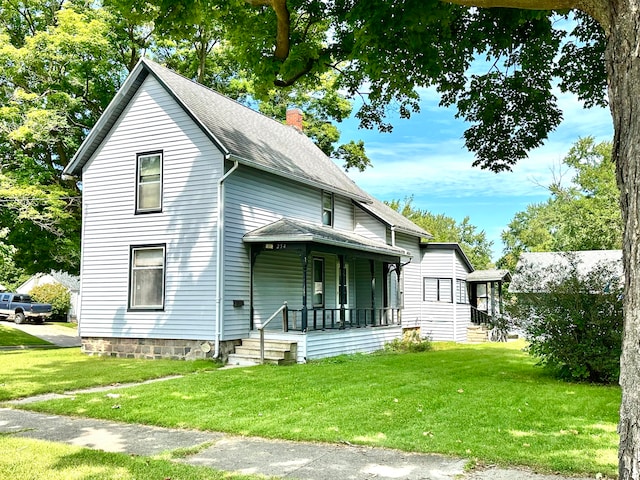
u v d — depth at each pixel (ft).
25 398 29.71
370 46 27.20
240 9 30.76
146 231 48.44
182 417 23.97
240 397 28.43
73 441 20.53
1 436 21.03
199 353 45.09
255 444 19.84
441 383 32.78
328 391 29.99
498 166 34.83
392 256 67.36
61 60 64.03
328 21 32.22
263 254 51.06
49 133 63.36
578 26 29.48
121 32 71.15
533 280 38.68
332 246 52.16
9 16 69.21
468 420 22.76
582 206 126.52
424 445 18.94
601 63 30.50
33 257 68.33
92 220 51.11
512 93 32.45
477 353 55.06
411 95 33.47
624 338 9.73
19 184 62.13
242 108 63.77
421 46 27.96
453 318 82.07
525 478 15.60
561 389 30.83
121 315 48.85
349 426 21.89
